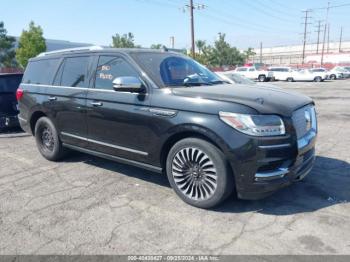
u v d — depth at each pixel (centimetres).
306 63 7138
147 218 362
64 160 580
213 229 337
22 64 4278
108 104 443
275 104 356
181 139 389
